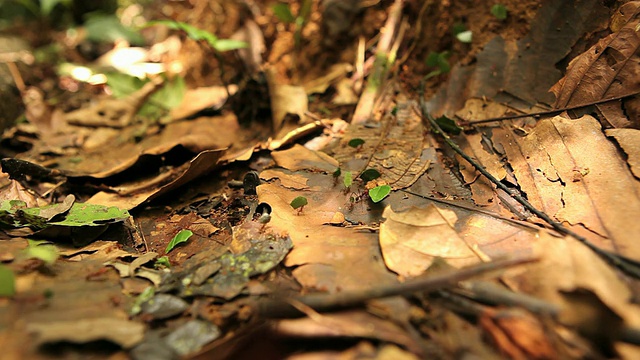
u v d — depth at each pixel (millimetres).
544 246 311
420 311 285
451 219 335
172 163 483
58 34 868
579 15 436
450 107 483
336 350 270
